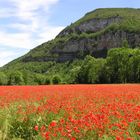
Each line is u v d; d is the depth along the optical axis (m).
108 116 13.30
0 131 11.71
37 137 11.43
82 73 123.56
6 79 111.31
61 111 14.46
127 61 106.06
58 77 121.19
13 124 12.56
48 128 11.72
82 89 32.94
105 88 34.44
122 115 14.05
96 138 10.95
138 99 20.91
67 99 20.92
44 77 120.50
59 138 10.70
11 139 11.84
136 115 13.05
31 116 13.19
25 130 12.42
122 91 28.38
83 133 11.02
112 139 10.63
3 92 28.52
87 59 125.75
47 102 17.92
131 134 11.12
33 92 28.52
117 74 109.38
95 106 16.80
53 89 33.88
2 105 17.17
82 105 16.58
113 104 16.72
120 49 110.94
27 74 117.94
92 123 11.62
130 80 104.75
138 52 104.88
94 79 117.75
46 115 13.70
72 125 11.75
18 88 37.16
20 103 18.80
